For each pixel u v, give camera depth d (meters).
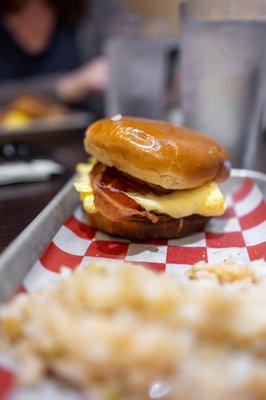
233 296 0.16
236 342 0.14
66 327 0.14
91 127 0.26
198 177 0.24
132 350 0.13
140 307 0.14
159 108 0.47
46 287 0.18
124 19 0.49
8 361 0.15
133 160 0.23
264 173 0.34
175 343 0.13
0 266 0.18
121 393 0.13
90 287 0.15
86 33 0.84
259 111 0.34
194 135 0.26
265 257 0.23
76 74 0.68
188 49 0.33
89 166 0.30
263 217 0.27
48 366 0.14
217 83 0.32
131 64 0.45
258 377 0.13
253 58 0.32
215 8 0.33
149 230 0.25
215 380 0.13
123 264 0.19
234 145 0.34
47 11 0.75
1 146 0.39
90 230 0.26
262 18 0.32
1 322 0.16
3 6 0.71
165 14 0.77
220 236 0.26
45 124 0.48
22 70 0.74
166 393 0.13
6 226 0.26
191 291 0.16
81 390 0.13
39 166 0.35
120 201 0.24
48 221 0.23
